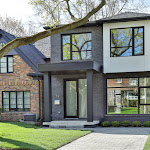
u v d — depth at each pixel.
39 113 18.42
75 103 17.50
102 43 16.89
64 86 17.69
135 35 16.19
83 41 17.22
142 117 16.02
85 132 12.59
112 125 15.84
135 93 16.39
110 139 10.82
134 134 12.06
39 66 15.89
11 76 19.11
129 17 15.90
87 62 14.97
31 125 15.88
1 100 19.09
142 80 16.31
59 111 17.50
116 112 16.62
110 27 16.52
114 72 16.42
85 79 17.41
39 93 18.50
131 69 16.14
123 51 16.36
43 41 22.45
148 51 15.85
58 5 13.23
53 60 17.61
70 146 9.59
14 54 19.14
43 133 12.23
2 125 15.26
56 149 9.10
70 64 15.30
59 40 17.56
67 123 15.79
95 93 16.91
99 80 16.88
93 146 9.50
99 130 13.78
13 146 9.32
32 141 10.23
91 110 15.23
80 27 17.19
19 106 18.95
